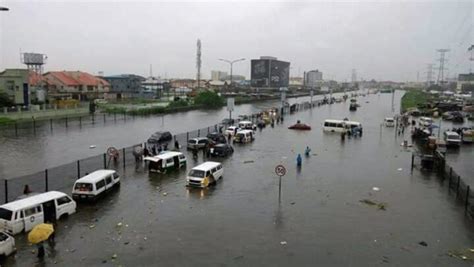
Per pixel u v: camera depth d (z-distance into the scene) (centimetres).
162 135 4784
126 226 2006
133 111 8756
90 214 2170
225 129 6053
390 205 2470
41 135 5356
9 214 1827
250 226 2047
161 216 2167
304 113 10794
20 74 8494
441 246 1853
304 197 2608
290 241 1866
